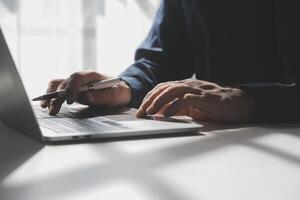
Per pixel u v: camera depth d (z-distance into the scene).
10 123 0.65
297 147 0.51
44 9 2.17
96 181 0.37
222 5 1.08
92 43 2.27
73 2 2.22
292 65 0.94
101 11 2.27
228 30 1.08
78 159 0.45
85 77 0.84
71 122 0.67
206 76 1.14
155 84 1.02
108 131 0.57
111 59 2.29
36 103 0.95
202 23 1.12
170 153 0.48
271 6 1.03
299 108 0.74
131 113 0.80
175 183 0.36
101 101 0.86
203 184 0.36
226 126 0.69
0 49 0.54
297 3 0.94
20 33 2.14
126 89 0.92
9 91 0.57
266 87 0.77
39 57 2.18
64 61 2.22
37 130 0.53
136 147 0.51
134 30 2.32
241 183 0.36
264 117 0.73
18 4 2.13
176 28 1.17
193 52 1.19
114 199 0.32
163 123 0.65
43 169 0.41
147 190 0.34
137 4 2.32
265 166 0.42
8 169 0.41
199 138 0.57
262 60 1.05
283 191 0.34
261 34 1.05
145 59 1.11
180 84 0.75
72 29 2.22
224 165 0.42
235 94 0.75
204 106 0.71
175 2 1.17
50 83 0.91
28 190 0.34
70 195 0.33
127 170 0.40
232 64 1.09
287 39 0.95
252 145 0.52
